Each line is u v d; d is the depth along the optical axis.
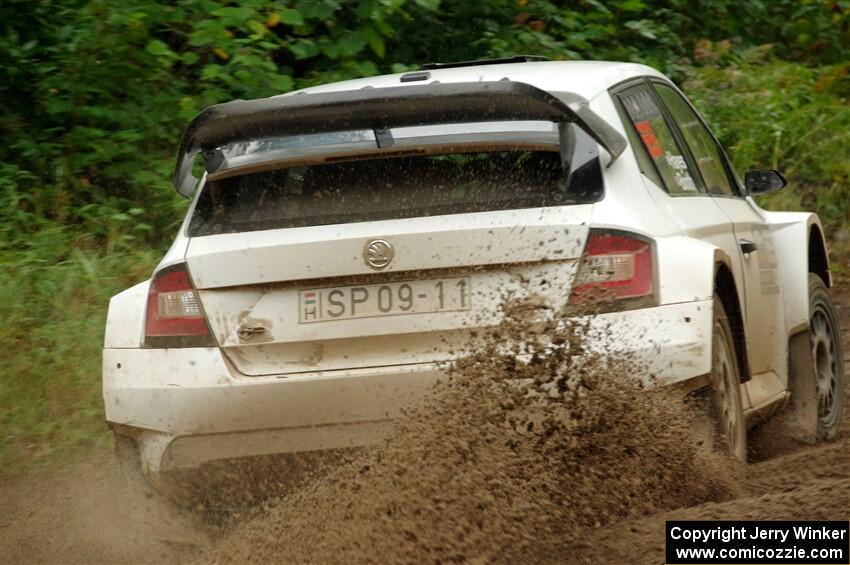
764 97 29.22
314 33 24.77
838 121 28.16
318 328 10.32
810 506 9.05
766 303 13.51
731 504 9.42
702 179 13.41
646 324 9.94
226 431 10.42
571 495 9.68
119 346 11.05
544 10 27.81
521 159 10.55
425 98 10.05
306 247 10.30
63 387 15.55
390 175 10.66
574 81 11.74
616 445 9.73
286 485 10.45
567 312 9.98
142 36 22.30
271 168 10.85
